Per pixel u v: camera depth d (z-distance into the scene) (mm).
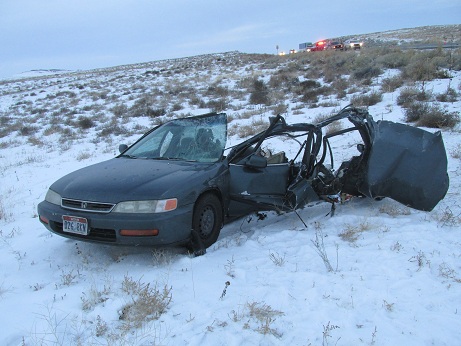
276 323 3270
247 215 6164
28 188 9172
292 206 5629
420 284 3781
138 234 4234
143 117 20891
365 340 3000
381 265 4215
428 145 5613
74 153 13539
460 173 7219
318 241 4980
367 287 3771
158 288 3938
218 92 24750
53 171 10938
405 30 93375
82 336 3230
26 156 13633
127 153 5906
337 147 10242
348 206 6305
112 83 38781
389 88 17578
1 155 14102
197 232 4723
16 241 5641
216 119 5777
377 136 5652
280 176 5824
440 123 10828
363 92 18438
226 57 53094
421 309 3391
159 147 5797
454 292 3650
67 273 4465
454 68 20484
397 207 6027
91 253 4969
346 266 4258
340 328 3162
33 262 4832
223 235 5555
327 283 3883
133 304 3604
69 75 62625
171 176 4734
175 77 37750
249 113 17422
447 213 5465
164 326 3299
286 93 21938
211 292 3836
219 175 5090
